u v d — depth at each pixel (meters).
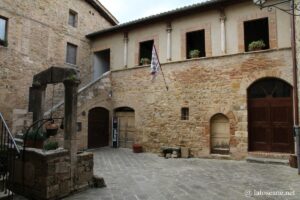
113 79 13.51
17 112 10.55
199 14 11.18
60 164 5.04
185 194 5.34
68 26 13.33
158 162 9.22
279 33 9.38
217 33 10.66
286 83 9.24
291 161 8.13
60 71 5.98
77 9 13.93
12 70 10.48
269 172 7.43
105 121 13.32
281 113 9.32
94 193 5.35
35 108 6.89
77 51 13.82
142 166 8.41
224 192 5.48
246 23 10.53
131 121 12.99
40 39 11.78
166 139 11.27
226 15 10.53
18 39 10.80
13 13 10.67
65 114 5.48
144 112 12.11
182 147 10.66
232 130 9.81
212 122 10.51
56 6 12.70
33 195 4.94
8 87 10.30
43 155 4.79
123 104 12.95
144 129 11.98
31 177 5.02
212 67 10.48
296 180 6.46
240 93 9.80
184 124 10.87
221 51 10.44
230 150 9.78
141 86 12.41
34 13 11.57
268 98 9.58
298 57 8.29
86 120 12.06
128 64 13.17
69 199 4.96
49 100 12.01
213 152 10.35
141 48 13.44
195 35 12.52
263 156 9.15
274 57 9.29
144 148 11.84
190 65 11.02
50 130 5.37
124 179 6.59
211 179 6.62
